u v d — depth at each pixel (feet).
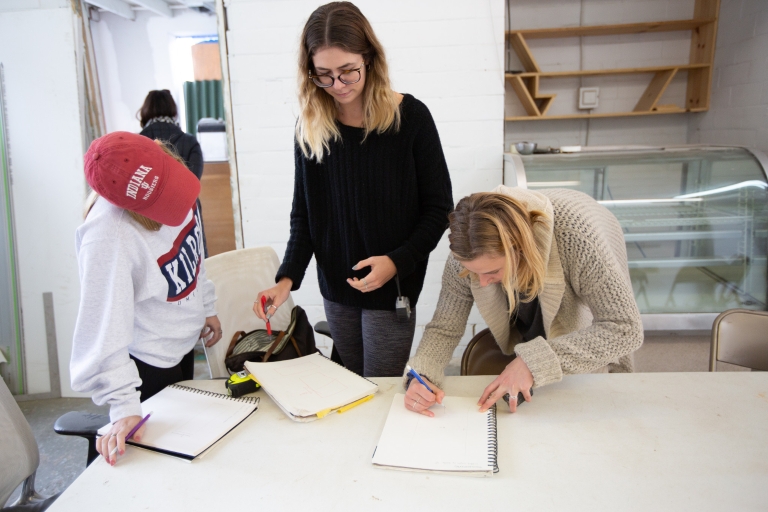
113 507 2.87
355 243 4.95
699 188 8.43
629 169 8.48
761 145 10.03
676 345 8.80
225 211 11.91
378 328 5.05
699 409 3.62
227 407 3.83
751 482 2.89
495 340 5.07
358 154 4.69
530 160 8.63
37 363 9.08
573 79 12.42
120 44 16.98
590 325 4.16
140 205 3.39
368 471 3.10
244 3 8.62
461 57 8.73
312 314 9.76
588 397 3.83
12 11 8.70
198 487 3.01
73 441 7.64
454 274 4.26
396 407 3.76
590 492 2.86
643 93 12.43
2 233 8.93
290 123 8.99
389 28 8.66
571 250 3.70
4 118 8.84
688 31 12.07
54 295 9.00
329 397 3.83
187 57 17.37
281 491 2.95
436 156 4.77
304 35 4.18
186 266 4.19
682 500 2.78
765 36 9.80
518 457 3.18
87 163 3.34
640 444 3.26
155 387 4.22
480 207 3.40
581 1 12.03
